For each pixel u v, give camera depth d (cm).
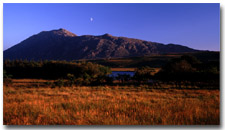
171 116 541
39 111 591
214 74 1588
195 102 738
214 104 701
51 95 992
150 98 868
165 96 946
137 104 711
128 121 502
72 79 1708
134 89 1295
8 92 1087
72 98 861
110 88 1366
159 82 1692
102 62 14362
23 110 604
